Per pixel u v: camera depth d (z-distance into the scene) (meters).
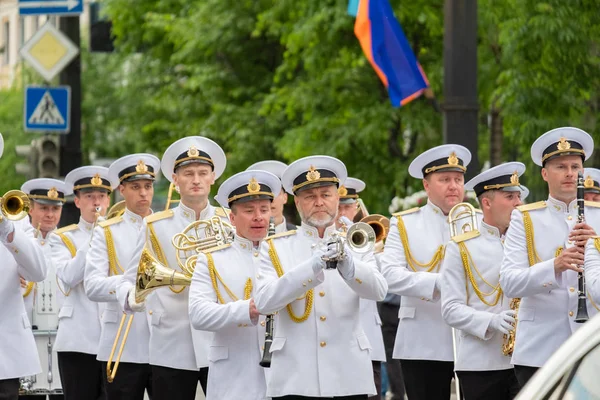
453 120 27.59
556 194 19.17
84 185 26.48
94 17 44.34
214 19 51.56
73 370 25.16
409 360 22.80
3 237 20.16
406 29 42.66
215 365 18.78
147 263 20.34
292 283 16.70
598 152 37.38
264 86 52.44
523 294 18.59
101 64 72.25
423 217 23.33
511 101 35.47
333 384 17.25
